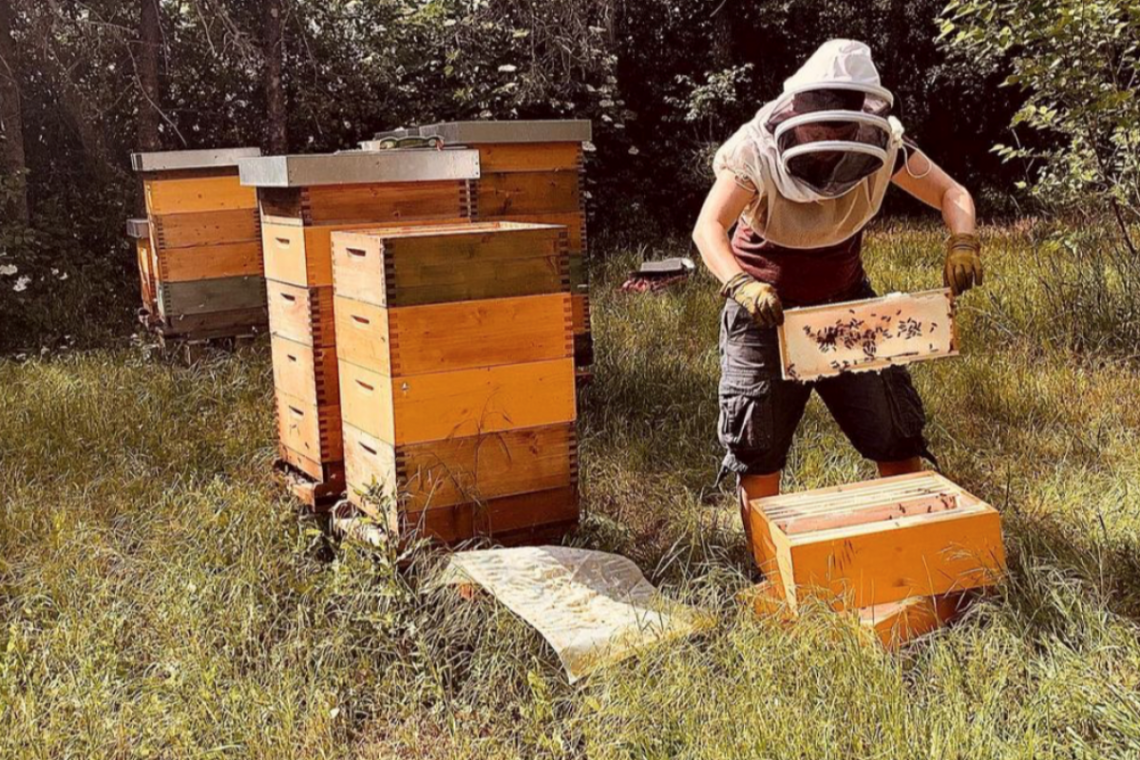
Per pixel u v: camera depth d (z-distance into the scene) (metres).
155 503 4.17
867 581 2.87
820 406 4.99
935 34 14.88
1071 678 2.56
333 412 3.79
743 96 14.59
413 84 11.90
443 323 3.28
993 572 2.95
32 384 6.10
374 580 3.20
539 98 11.37
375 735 2.75
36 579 3.52
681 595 3.13
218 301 7.00
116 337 8.12
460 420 3.35
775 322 2.83
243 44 10.08
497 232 3.32
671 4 13.86
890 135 2.70
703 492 4.37
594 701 2.58
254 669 2.99
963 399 5.08
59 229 9.24
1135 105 5.87
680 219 13.57
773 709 2.51
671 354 6.42
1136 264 6.22
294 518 3.80
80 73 10.50
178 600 3.24
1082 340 5.89
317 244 3.71
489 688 2.82
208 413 5.52
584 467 4.58
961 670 2.66
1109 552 3.31
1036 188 6.46
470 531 3.43
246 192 6.98
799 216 3.01
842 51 2.65
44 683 2.90
